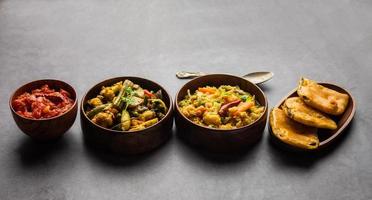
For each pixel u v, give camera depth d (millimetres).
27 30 1260
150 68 1164
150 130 932
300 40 1257
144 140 939
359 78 1152
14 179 917
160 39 1247
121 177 924
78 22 1294
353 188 916
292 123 977
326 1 1384
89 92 995
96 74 1144
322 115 985
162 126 950
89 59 1184
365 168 951
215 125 958
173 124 1028
